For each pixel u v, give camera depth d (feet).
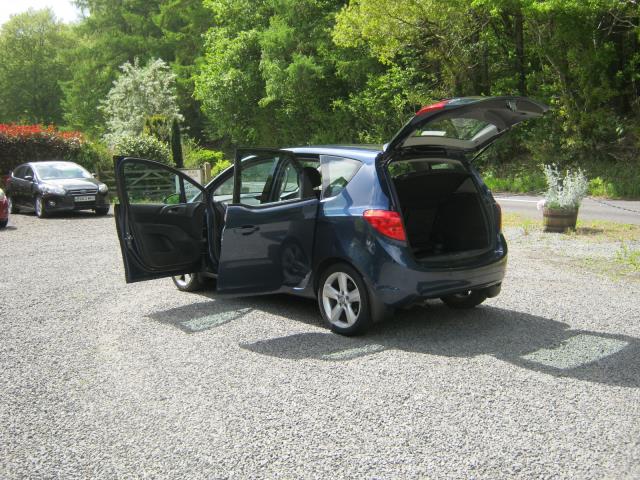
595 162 76.74
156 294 24.53
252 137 134.10
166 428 12.50
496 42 93.50
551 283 24.84
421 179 19.39
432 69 97.25
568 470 10.55
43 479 10.67
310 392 14.15
